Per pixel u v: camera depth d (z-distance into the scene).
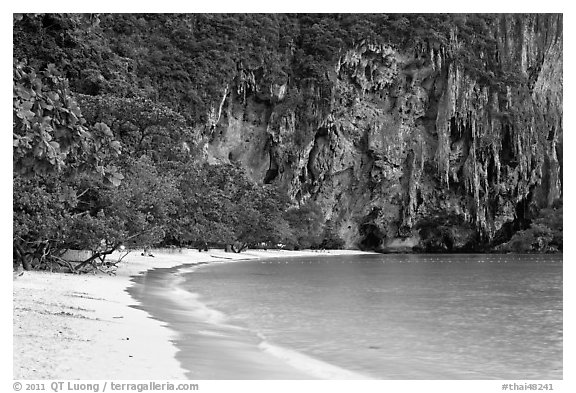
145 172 37.66
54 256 32.19
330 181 124.94
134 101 57.41
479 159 121.94
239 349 14.49
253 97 121.81
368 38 126.25
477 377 13.27
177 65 113.38
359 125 125.56
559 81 128.88
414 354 15.45
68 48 81.94
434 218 122.56
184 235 64.19
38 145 8.95
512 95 124.94
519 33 131.88
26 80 8.86
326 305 25.61
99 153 9.80
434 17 128.25
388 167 123.50
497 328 20.03
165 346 13.76
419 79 126.06
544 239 115.06
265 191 98.19
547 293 33.38
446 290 34.97
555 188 123.19
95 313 18.06
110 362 11.42
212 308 23.25
